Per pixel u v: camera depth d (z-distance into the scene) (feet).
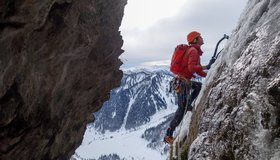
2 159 27.61
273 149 11.32
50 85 29.66
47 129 32.71
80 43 29.91
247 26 16.70
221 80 16.70
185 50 20.13
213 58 21.01
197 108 19.86
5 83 22.86
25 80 25.44
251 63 13.94
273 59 12.48
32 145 30.96
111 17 36.11
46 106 30.73
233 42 17.69
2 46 20.68
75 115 41.22
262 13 16.22
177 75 20.30
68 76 32.99
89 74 38.01
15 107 25.14
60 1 24.66
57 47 27.40
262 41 13.97
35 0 20.54
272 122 11.64
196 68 19.06
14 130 26.81
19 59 23.44
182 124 23.11
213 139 15.05
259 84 12.63
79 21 28.68
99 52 37.29
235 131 13.07
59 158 41.34
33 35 23.67
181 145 20.81
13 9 20.24
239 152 12.44
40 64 27.07
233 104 14.34
